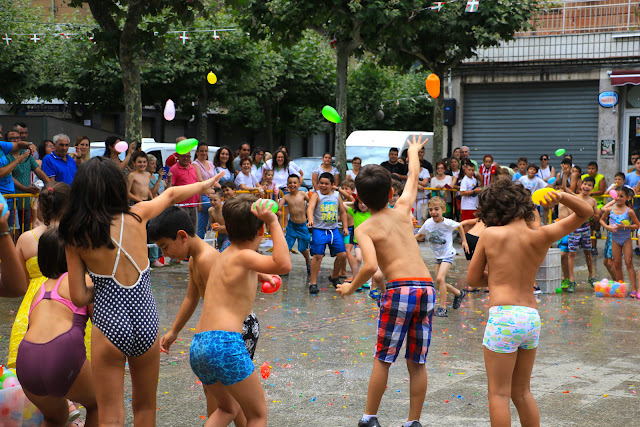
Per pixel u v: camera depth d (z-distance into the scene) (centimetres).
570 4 2016
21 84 2305
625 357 639
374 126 3425
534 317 393
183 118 3216
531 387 543
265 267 362
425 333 445
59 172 1022
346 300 924
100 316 358
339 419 467
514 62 2044
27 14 2395
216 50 2394
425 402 504
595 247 1422
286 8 1431
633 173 1382
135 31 1122
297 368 592
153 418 380
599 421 465
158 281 1021
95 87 2500
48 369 368
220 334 360
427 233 851
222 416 375
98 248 355
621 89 1953
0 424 381
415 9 1386
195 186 402
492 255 403
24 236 439
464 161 1526
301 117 3225
